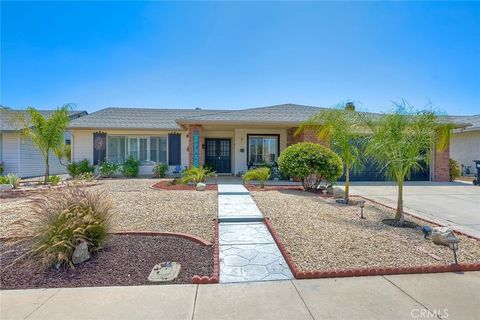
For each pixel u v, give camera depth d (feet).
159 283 11.41
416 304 9.78
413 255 14.11
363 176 46.78
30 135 41.93
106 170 51.24
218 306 9.70
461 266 12.55
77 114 66.54
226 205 24.31
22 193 32.55
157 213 21.58
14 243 13.48
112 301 9.99
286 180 45.68
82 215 13.69
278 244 15.60
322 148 34.19
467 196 32.81
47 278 11.73
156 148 55.88
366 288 10.94
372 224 19.75
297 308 9.55
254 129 54.13
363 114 24.73
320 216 21.53
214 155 57.36
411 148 20.06
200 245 15.57
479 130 58.75
